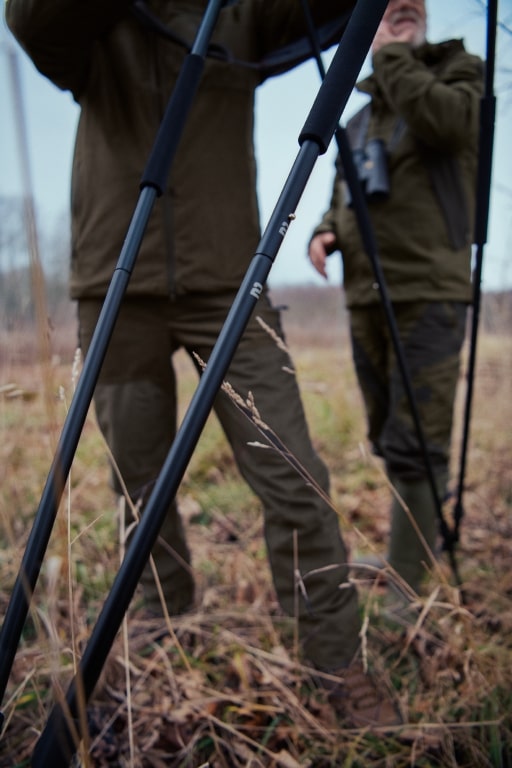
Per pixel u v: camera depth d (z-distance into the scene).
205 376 0.74
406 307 1.58
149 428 1.34
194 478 2.50
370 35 0.81
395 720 1.18
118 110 1.23
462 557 1.84
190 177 1.22
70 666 1.23
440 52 1.55
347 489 2.44
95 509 2.13
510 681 1.21
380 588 1.71
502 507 2.18
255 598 1.62
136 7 1.13
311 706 1.20
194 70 0.95
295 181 0.78
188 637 1.44
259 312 1.22
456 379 1.60
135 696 1.25
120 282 0.86
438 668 1.31
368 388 1.77
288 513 1.18
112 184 1.24
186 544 1.52
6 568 1.66
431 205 1.55
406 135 1.57
